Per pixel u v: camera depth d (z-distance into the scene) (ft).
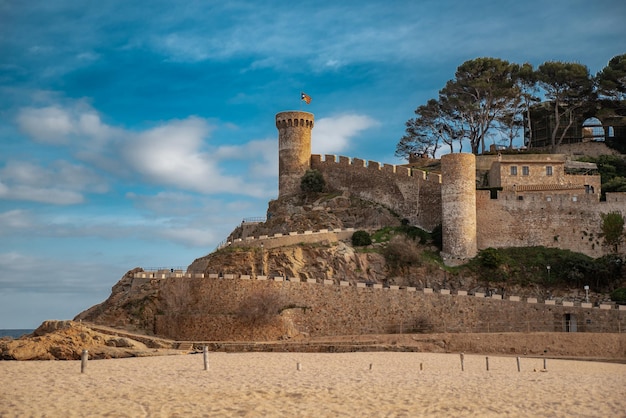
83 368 155.63
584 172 364.99
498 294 284.20
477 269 296.30
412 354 222.89
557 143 413.80
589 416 111.75
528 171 337.72
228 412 110.63
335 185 379.55
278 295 260.62
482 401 123.44
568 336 238.07
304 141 393.50
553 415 112.27
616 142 408.26
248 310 256.32
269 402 119.65
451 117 456.04
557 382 152.05
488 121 426.10
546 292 290.97
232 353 224.74
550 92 412.36
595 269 290.56
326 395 127.54
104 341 220.43
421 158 450.71
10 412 107.24
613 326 256.52
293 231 343.26
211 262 289.74
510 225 315.99
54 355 203.10
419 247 314.76
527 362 206.08
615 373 181.37
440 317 265.95
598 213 312.71
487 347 239.91
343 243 311.06
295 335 257.55
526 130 437.58
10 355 199.41
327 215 350.02
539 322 263.29
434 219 338.34
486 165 379.96
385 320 265.13
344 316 264.72
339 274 290.35
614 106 407.85
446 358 211.41
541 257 303.48
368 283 283.79
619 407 119.14
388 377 157.69
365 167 367.86
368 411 113.50
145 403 115.85
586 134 424.87
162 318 261.03
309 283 265.75
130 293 273.33
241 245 315.17
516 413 113.50
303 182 378.73
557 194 317.83
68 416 105.09
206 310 260.42
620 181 348.38
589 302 272.10
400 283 292.61
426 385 143.13
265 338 253.65
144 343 242.37
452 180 309.42
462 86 424.87
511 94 408.26
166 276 271.69
